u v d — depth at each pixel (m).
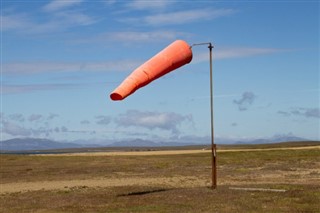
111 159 67.56
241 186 27.80
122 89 21.88
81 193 26.45
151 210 19.19
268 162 51.59
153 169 47.00
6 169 48.78
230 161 54.22
